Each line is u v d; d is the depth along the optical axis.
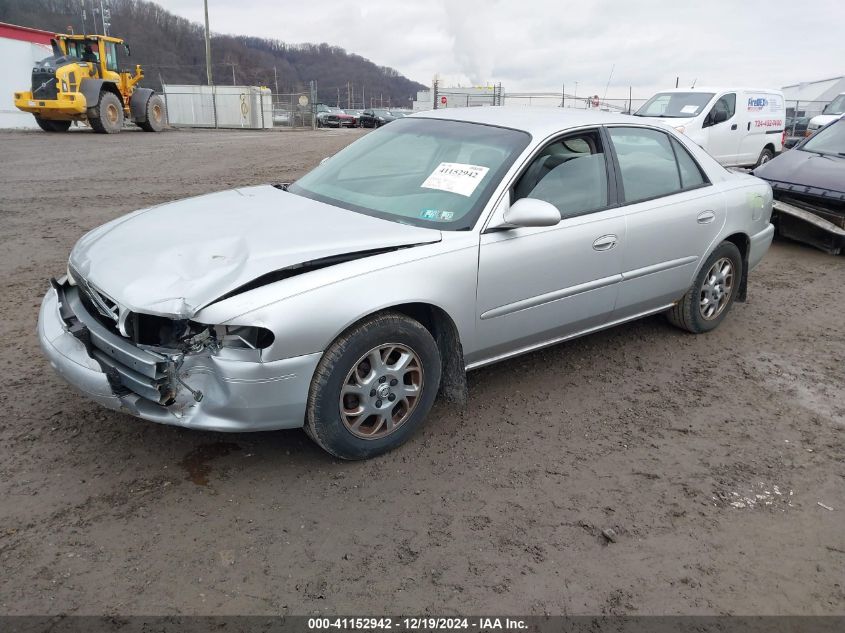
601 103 18.53
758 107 13.83
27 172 12.13
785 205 7.91
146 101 23.81
